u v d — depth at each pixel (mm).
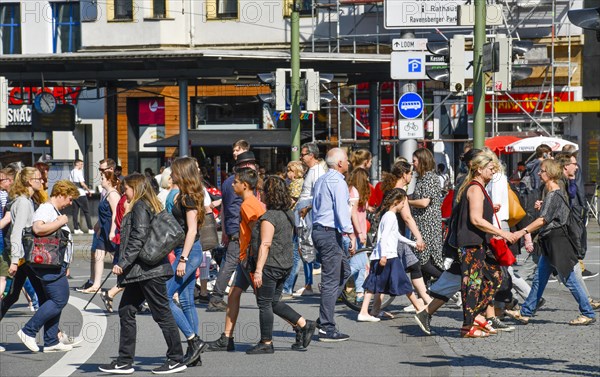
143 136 81312
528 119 68688
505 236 23891
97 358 22531
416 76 44250
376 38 72250
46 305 23078
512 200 26344
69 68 58812
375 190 32562
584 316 26203
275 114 76000
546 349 22547
